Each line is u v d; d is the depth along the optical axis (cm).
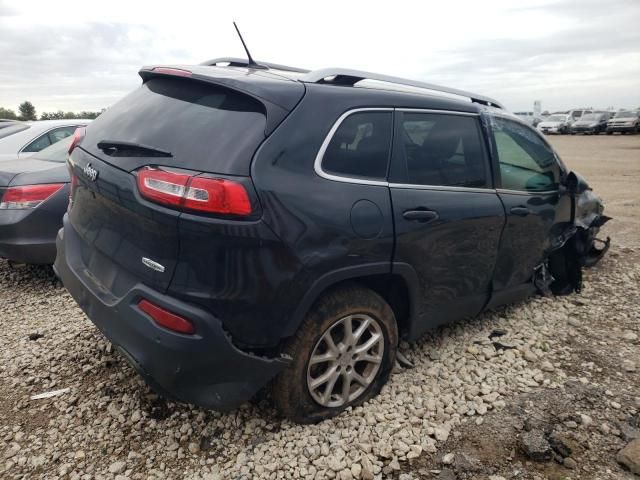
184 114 249
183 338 219
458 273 323
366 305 272
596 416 286
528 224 375
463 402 296
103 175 249
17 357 339
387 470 243
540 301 447
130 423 273
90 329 381
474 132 339
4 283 487
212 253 217
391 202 273
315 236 238
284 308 237
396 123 289
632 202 947
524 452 256
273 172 230
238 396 239
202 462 247
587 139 3111
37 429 268
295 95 247
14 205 437
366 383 288
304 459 248
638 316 421
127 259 244
